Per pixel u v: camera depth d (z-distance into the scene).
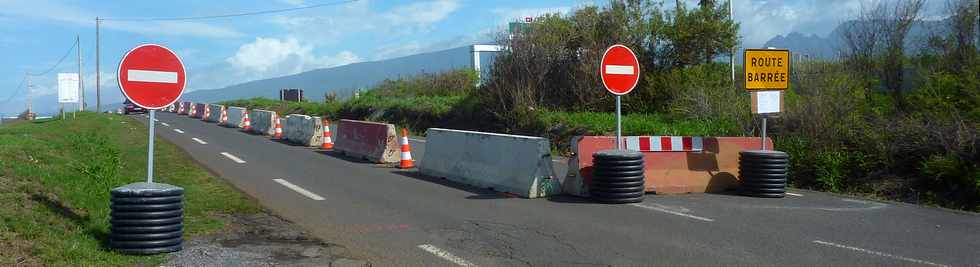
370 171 14.27
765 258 6.85
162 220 6.80
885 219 8.83
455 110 25.98
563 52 22.62
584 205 9.90
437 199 10.57
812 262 6.69
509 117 22.31
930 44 14.88
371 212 9.48
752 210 9.46
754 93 10.95
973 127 10.73
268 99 54.19
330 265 6.61
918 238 7.73
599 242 7.59
